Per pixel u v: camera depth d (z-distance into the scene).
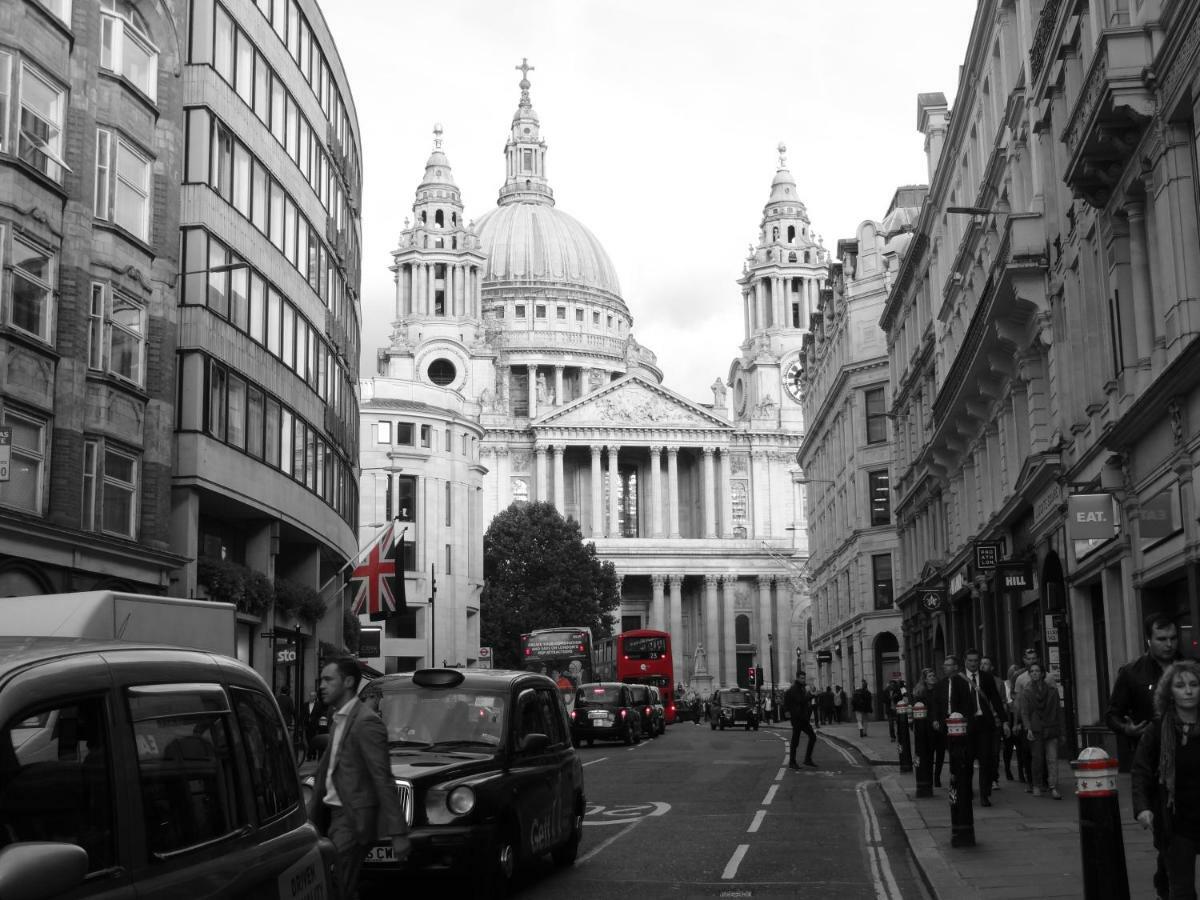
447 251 169.38
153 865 5.61
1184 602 22.38
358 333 58.47
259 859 6.50
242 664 7.18
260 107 40.78
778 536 153.25
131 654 5.96
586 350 185.25
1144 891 11.88
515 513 117.44
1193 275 19.86
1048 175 29.88
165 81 34.72
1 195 27.39
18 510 27.50
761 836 18.28
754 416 156.12
